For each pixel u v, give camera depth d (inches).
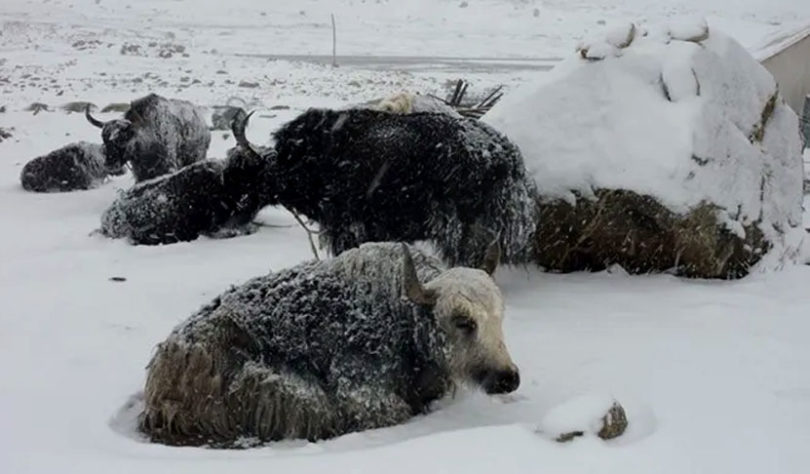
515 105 318.0
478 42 1523.1
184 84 1000.2
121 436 180.4
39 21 1590.8
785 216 321.4
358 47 1445.6
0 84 978.1
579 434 167.9
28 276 319.6
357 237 285.7
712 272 293.7
